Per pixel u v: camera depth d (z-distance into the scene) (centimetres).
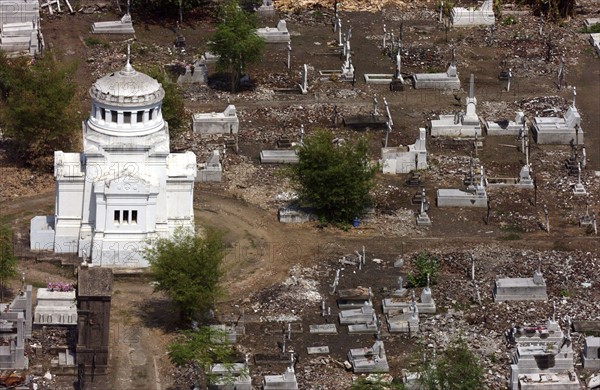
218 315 19375
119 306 19462
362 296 19762
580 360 18612
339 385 18100
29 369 18075
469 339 19025
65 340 18512
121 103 19938
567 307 19750
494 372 18388
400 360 18612
